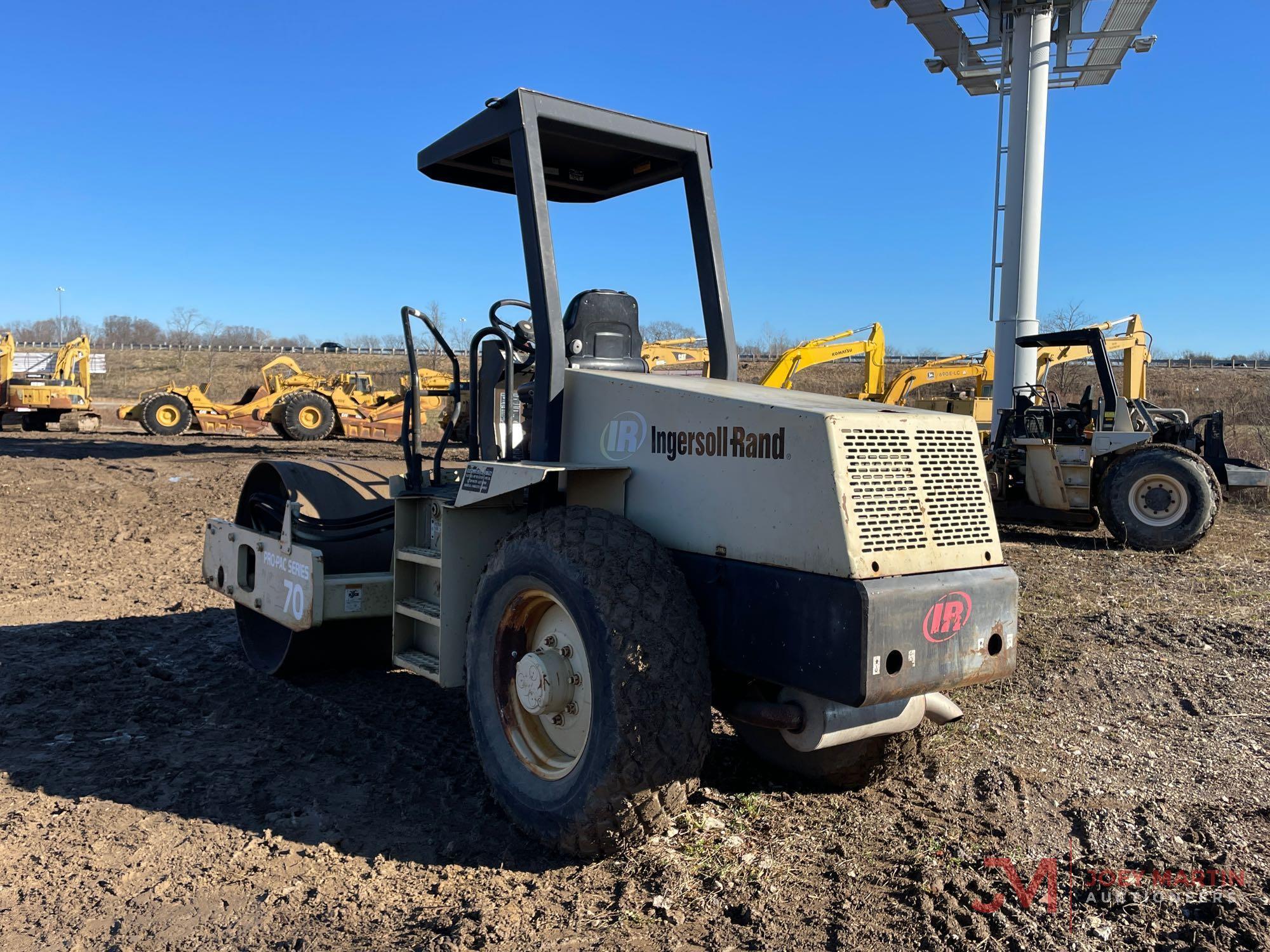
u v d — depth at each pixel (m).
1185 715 4.75
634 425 3.45
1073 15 13.23
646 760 2.96
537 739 3.45
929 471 3.03
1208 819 3.59
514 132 3.69
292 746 4.34
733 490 3.10
